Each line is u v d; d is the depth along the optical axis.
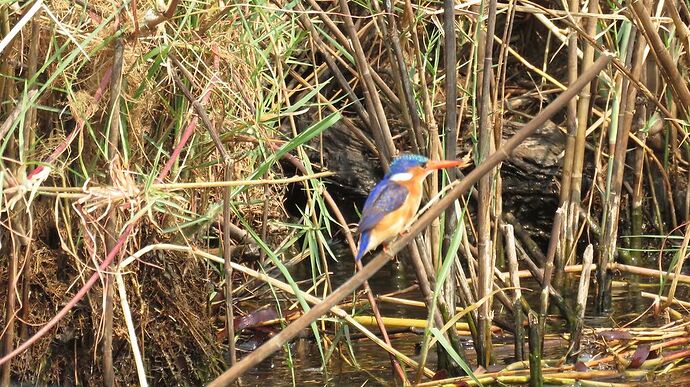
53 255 10.30
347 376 10.67
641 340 11.14
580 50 15.03
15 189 8.11
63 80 9.77
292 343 11.84
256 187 12.43
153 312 10.70
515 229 15.24
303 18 11.23
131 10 9.40
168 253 10.78
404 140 15.98
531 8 11.94
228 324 9.50
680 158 15.55
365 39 15.36
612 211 12.95
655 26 12.86
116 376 10.44
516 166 16.12
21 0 9.48
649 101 15.29
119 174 8.80
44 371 10.27
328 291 12.98
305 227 11.11
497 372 10.27
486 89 10.02
